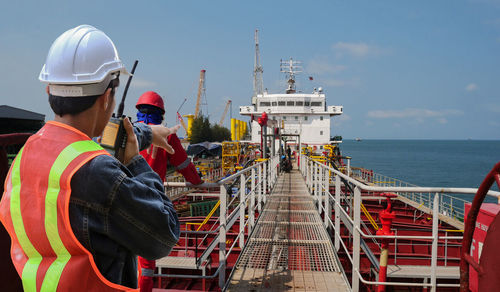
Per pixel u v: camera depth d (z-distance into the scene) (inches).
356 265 141.4
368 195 603.2
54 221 37.9
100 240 40.2
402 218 502.3
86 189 38.1
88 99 42.4
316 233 230.7
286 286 152.3
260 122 534.3
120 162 47.3
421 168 3211.1
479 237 120.2
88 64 41.8
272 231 236.2
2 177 48.7
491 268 63.5
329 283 155.8
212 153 1294.3
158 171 106.2
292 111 1117.1
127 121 47.8
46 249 38.8
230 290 148.1
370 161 4232.3
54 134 41.3
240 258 186.1
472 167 3388.3
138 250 42.8
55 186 38.1
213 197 643.5
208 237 350.6
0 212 41.3
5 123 949.8
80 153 39.3
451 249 317.4
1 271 46.4
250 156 887.1
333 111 1119.6
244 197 208.2
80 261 38.2
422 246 322.7
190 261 225.8
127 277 45.4
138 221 41.0
